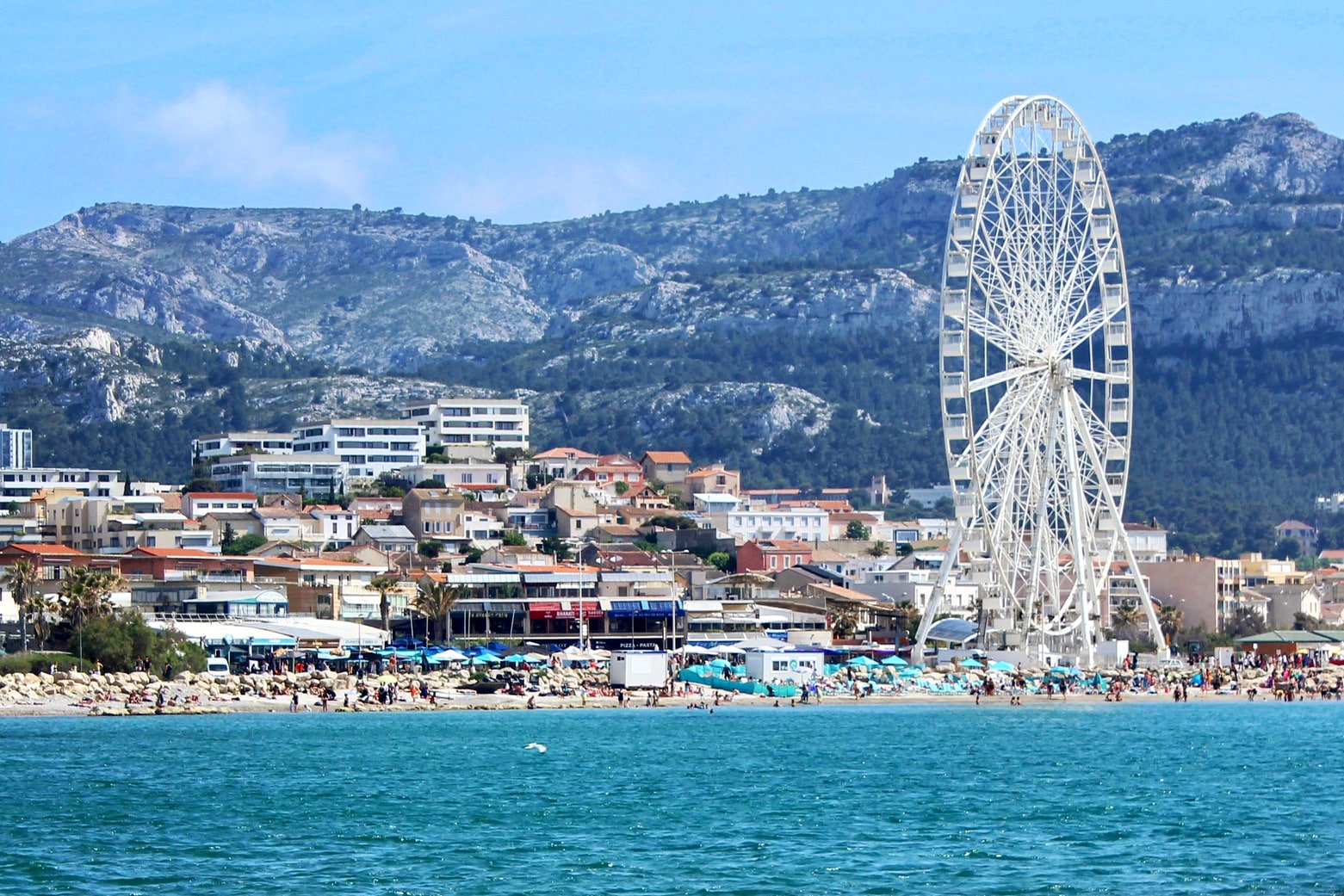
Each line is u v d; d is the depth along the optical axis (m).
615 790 139.88
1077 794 137.38
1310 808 128.12
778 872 100.81
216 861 104.75
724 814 125.31
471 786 142.62
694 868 102.31
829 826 119.06
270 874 100.12
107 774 151.00
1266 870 100.88
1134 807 129.12
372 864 103.62
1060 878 98.69
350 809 127.88
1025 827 118.56
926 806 130.25
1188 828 117.81
